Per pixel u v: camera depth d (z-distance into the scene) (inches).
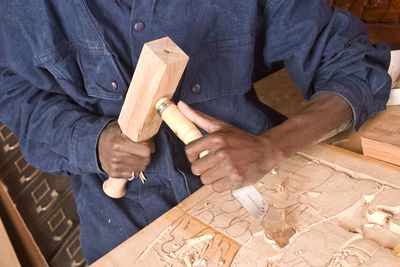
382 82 48.1
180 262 35.3
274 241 34.9
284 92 72.7
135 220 50.7
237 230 37.5
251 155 36.2
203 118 37.8
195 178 52.3
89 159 45.3
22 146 51.1
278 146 39.3
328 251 34.0
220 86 49.5
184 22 45.5
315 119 43.6
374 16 87.9
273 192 41.1
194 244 36.8
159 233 38.4
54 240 74.7
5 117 50.5
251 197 35.5
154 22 45.1
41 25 45.5
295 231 35.0
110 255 36.7
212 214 39.8
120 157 41.4
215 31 47.0
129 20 45.5
